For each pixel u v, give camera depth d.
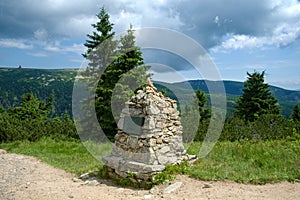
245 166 7.89
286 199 5.50
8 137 15.05
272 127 14.36
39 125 17.19
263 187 6.30
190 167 7.65
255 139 12.81
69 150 12.53
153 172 6.79
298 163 8.04
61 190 6.37
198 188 6.21
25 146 13.66
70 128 17.33
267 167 7.82
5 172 8.38
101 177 7.81
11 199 5.73
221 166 7.91
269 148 10.05
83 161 10.25
